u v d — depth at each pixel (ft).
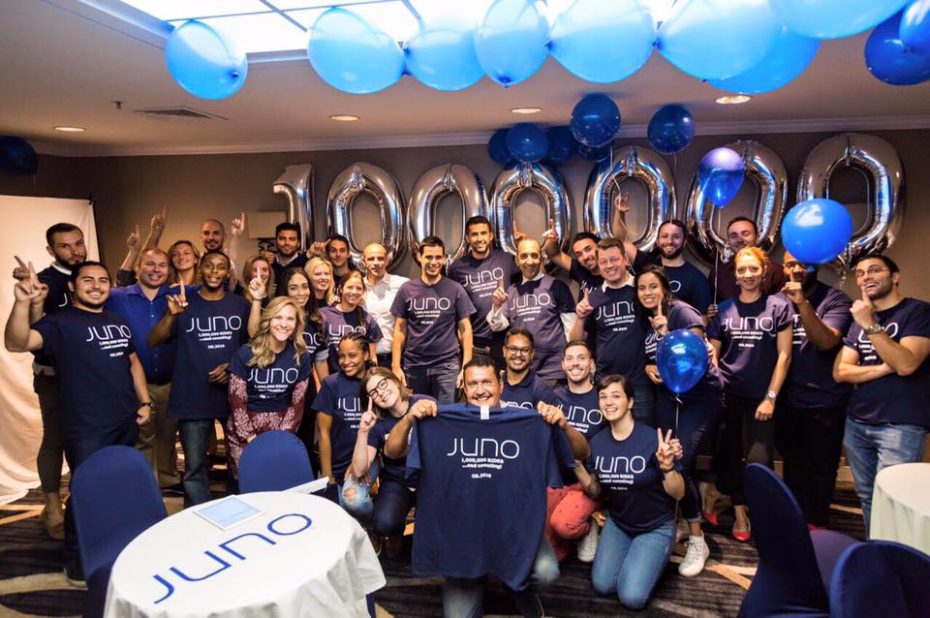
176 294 11.71
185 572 5.84
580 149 13.88
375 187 15.21
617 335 11.27
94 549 7.20
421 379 13.09
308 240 16.07
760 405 10.55
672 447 8.38
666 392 10.57
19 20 7.38
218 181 17.07
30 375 14.16
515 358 9.89
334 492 9.75
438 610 8.75
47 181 16.99
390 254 15.34
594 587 9.06
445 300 13.04
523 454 7.69
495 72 7.22
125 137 15.60
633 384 11.09
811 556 5.60
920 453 8.98
